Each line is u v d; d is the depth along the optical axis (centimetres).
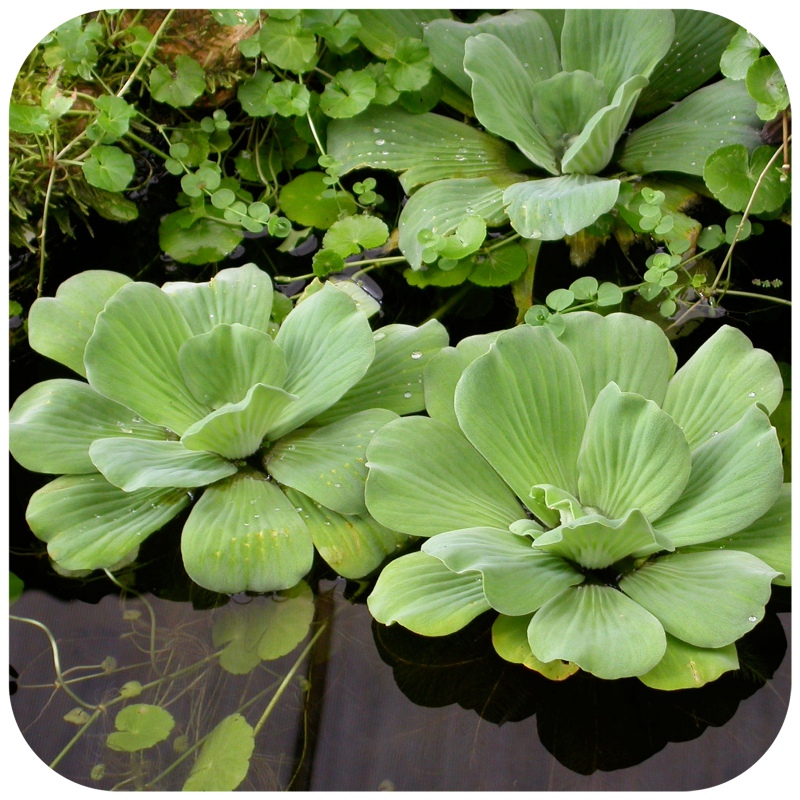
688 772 90
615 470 95
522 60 116
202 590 96
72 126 116
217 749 91
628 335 99
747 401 97
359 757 91
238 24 117
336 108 114
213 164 115
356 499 96
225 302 103
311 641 94
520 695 93
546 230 106
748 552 94
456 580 94
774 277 109
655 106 116
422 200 111
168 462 97
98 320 99
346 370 99
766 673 93
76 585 97
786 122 107
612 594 92
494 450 96
